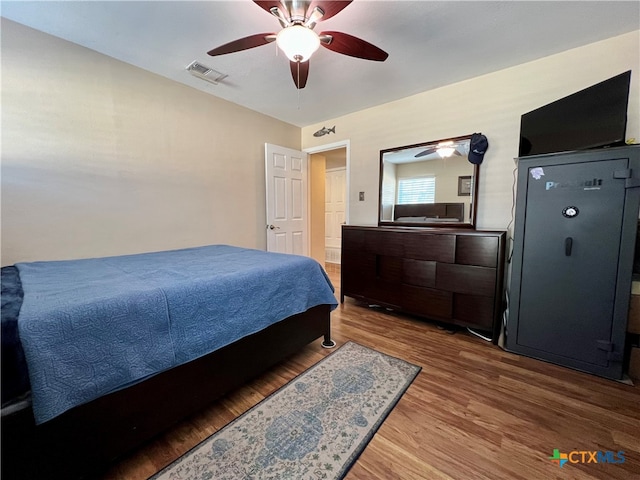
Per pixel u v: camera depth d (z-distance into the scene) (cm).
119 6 169
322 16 148
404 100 307
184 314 126
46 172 202
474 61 231
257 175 358
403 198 310
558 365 193
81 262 189
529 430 134
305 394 161
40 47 195
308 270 202
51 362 88
